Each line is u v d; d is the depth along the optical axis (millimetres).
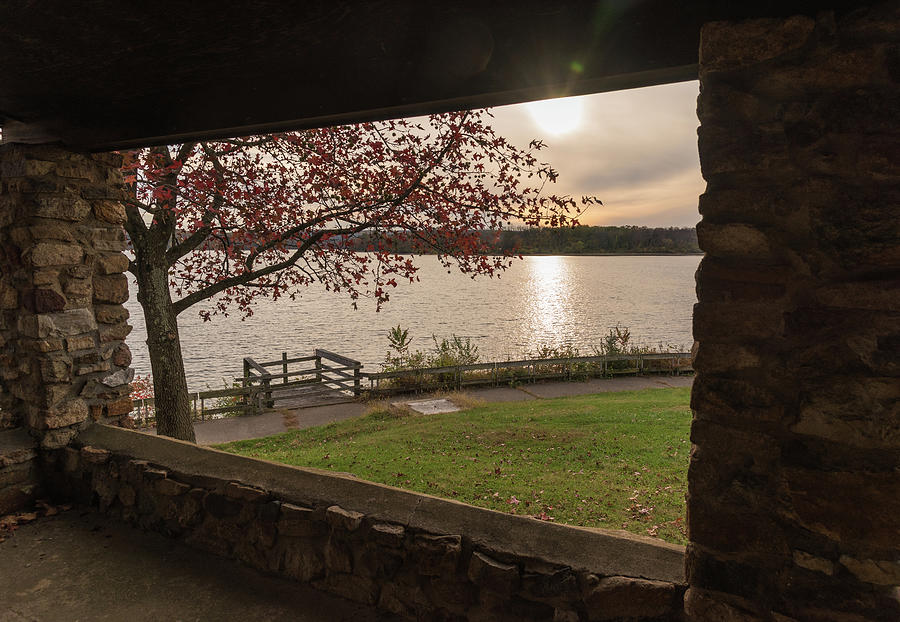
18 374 4094
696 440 1884
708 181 1840
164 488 3561
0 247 4035
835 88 1646
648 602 2135
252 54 2480
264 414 12570
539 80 2078
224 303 8359
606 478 6688
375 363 27875
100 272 4250
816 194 1684
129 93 3010
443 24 2191
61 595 3002
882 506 1601
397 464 7598
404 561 2727
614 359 16375
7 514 3871
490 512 2672
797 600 1733
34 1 2059
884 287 1596
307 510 3004
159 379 7105
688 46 1859
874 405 1605
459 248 7160
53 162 3898
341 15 2137
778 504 1755
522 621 2400
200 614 2828
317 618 2779
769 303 1764
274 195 7160
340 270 7641
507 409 11531
